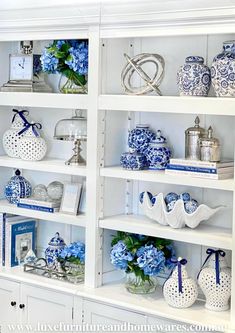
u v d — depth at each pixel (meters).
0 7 3.54
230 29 2.85
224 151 3.24
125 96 3.21
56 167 3.57
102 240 3.44
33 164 3.68
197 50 3.29
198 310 3.12
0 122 3.97
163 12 2.99
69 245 3.62
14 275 3.62
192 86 3.06
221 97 2.97
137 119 3.53
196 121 3.22
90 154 3.38
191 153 3.16
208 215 3.11
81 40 3.51
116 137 3.47
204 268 3.14
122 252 3.27
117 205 3.51
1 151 4.00
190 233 3.11
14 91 3.73
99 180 3.39
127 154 3.35
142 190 3.54
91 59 3.32
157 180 3.17
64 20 3.34
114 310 3.25
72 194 3.61
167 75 3.40
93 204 3.39
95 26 3.29
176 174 3.12
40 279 3.55
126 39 3.46
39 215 3.67
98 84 3.31
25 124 3.82
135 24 3.13
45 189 3.84
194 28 2.95
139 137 3.38
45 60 3.52
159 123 3.46
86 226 3.43
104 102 3.29
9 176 4.07
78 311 3.38
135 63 3.26
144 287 3.32
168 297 3.14
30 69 3.70
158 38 3.41
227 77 2.94
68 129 3.63
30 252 3.77
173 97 3.05
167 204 3.24
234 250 2.92
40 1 3.45
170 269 3.40
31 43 3.79
